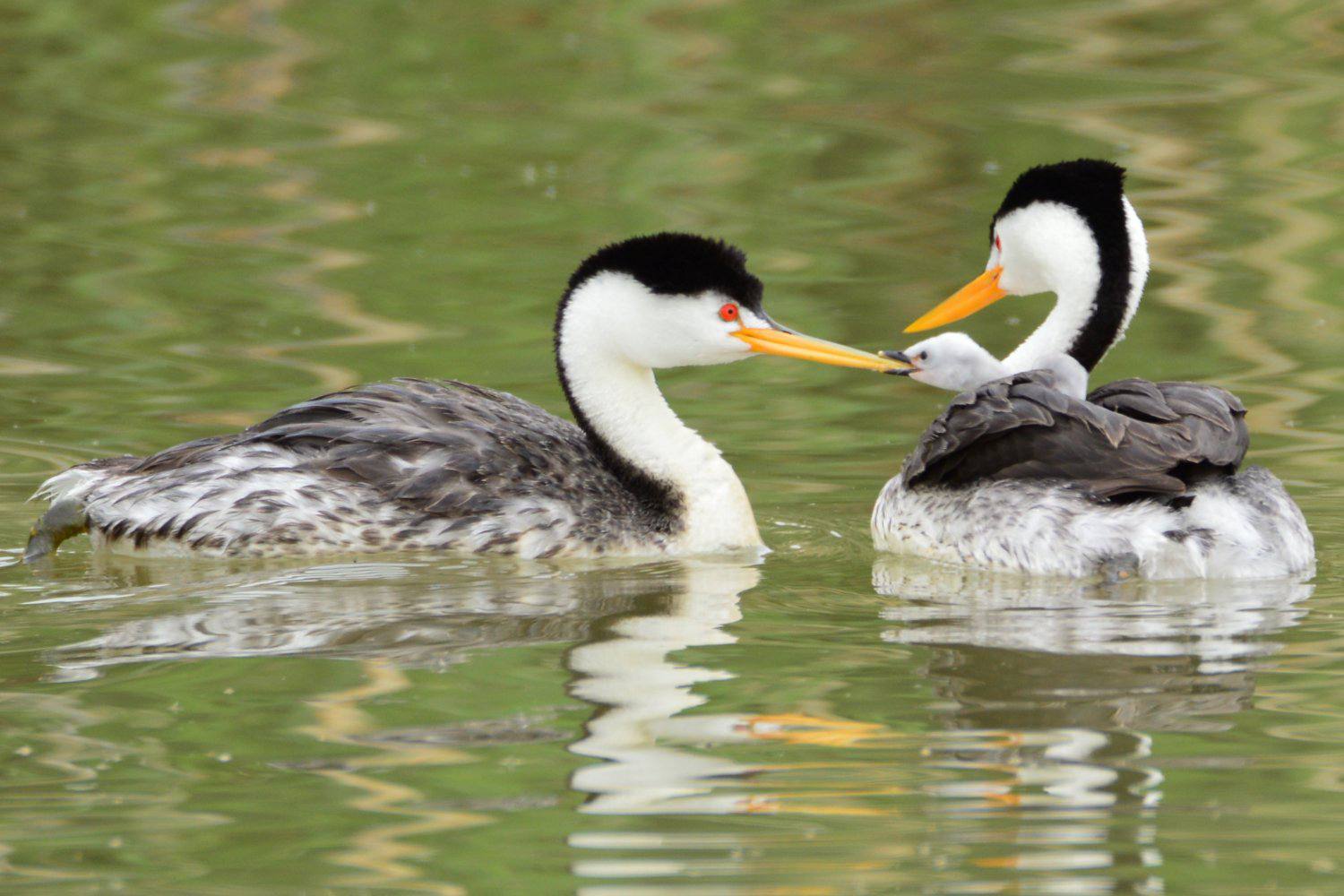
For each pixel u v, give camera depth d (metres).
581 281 13.75
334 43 32.41
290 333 19.05
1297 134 26.42
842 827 8.03
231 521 12.68
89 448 15.27
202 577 12.20
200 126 28.22
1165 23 32.38
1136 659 10.10
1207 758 8.69
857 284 20.77
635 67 31.19
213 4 33.91
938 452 12.66
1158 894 7.36
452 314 19.83
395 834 8.04
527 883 7.57
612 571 12.52
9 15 33.41
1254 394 16.80
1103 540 11.71
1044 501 12.02
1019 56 30.81
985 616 11.06
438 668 10.16
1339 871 7.56
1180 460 11.62
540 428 13.80
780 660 10.25
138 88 30.05
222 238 22.86
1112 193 14.60
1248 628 10.65
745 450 15.80
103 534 12.92
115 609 11.37
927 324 15.29
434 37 32.72
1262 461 14.77
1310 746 8.80
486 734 9.15
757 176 25.52
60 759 8.89
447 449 13.02
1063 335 14.75
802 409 17.08
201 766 8.79
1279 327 18.98
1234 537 11.54
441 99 29.59
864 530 13.70
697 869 7.67
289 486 12.73
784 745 8.95
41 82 30.19
